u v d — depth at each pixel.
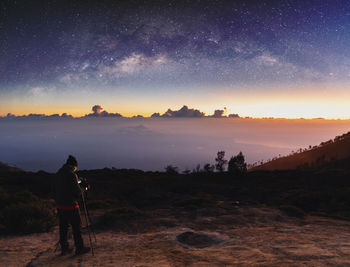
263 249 4.58
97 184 23.73
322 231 6.60
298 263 3.63
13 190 17.09
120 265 3.93
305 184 32.53
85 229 7.34
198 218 8.77
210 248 4.98
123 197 17.44
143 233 6.91
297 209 10.45
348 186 29.61
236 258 4.09
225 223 8.21
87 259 4.32
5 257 4.48
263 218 9.14
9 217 6.71
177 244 5.30
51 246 5.25
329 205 14.51
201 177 43.41
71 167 5.00
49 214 7.35
